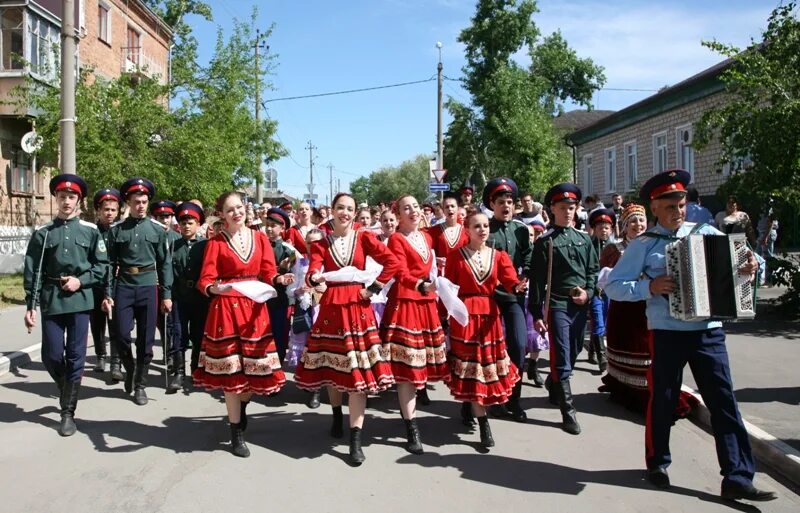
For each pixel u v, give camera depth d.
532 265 6.23
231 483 4.82
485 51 30.56
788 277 11.45
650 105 24.09
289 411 6.79
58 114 15.06
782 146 10.73
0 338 10.02
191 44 29.11
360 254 5.62
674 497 4.57
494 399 5.52
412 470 5.09
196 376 5.48
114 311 7.05
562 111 44.81
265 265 5.70
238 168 23.53
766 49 11.46
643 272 4.69
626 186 27.00
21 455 5.43
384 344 5.62
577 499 4.54
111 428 6.16
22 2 17.50
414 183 92.06
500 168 29.33
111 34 22.94
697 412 6.47
